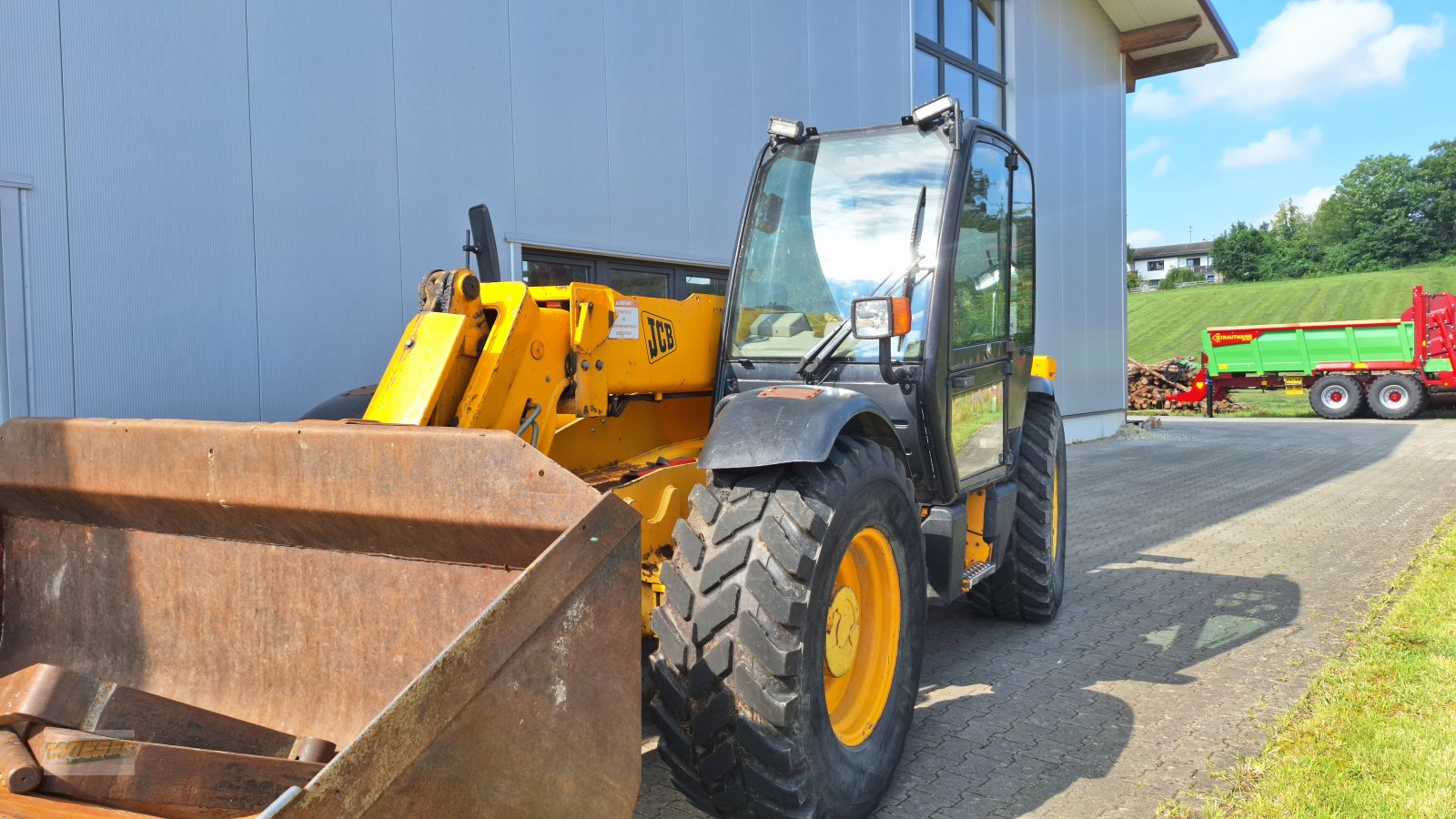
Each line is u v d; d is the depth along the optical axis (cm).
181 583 236
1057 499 486
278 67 495
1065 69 1392
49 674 169
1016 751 309
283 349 499
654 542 291
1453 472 986
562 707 160
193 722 186
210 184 468
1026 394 446
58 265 416
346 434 206
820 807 231
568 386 288
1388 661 377
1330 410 1812
